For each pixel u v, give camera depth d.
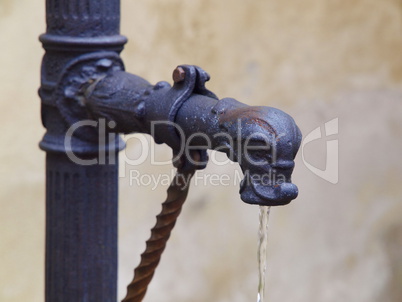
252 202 1.74
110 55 2.14
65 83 2.13
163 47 3.55
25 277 3.25
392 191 4.55
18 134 3.14
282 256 4.21
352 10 4.24
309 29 4.09
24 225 3.21
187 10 3.62
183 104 1.92
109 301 2.25
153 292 3.75
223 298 3.98
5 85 3.07
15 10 3.07
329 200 4.36
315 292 4.33
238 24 3.81
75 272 2.21
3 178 3.12
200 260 3.89
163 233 2.07
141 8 3.46
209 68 3.73
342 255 4.42
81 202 2.19
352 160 4.41
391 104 4.48
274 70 3.98
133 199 3.55
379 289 4.54
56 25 2.12
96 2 2.12
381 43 4.39
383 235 4.57
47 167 2.22
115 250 2.26
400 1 4.40
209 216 3.89
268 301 4.18
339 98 4.29
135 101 2.02
